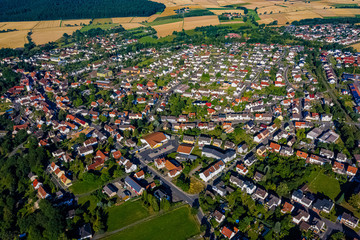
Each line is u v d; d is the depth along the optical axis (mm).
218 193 191125
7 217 176125
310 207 178500
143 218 176375
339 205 179250
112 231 168500
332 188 192875
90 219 174250
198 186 198875
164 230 167875
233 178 197750
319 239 157125
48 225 165000
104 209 183625
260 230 164625
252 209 178125
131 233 166750
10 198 188125
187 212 179000
